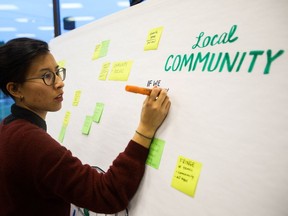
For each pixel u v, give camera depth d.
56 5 2.12
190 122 0.56
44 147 0.63
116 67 0.89
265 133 0.42
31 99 0.73
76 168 0.64
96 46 1.09
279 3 0.43
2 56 0.68
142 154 0.64
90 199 0.63
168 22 0.69
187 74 0.59
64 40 1.48
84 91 1.10
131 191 0.64
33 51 0.69
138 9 0.85
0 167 0.68
